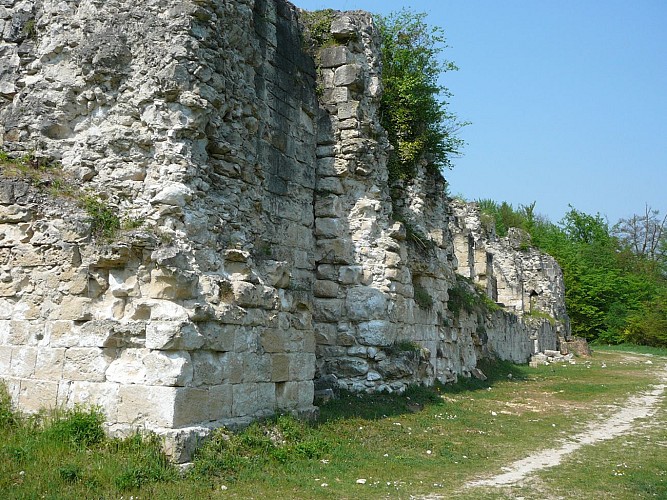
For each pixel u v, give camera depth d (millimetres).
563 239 74500
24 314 9703
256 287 10820
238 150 11305
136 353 9109
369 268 16672
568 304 62969
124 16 10305
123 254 9281
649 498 9570
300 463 9883
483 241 37844
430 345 20391
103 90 10219
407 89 21156
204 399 9414
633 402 20562
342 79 16562
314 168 14578
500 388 22984
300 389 12094
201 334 9414
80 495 7523
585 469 11391
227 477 8734
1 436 8875
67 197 9859
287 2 14148
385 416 14328
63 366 9336
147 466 8266
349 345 16219
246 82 11742
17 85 10797
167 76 9922
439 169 24953
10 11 11047
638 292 65000
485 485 9961
